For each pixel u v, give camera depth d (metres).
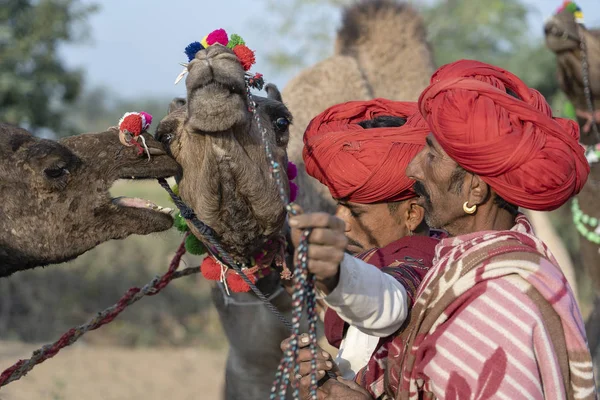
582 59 8.54
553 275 4.07
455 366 3.97
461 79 4.27
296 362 3.94
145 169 5.08
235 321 7.51
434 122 4.26
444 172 4.40
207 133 4.51
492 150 4.05
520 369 3.90
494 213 4.47
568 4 8.59
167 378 14.33
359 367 4.97
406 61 9.66
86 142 5.32
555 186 4.09
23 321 17.38
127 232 5.45
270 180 4.81
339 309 4.13
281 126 5.14
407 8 9.98
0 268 5.59
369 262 5.00
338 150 5.16
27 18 18.70
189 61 4.45
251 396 7.83
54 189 5.31
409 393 4.21
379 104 5.67
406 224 5.32
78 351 16.08
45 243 5.39
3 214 5.34
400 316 4.25
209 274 5.41
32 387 12.80
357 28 9.88
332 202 7.98
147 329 17.95
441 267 4.23
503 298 4.00
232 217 4.86
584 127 8.97
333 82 8.95
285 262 5.30
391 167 5.05
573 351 4.04
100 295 18.77
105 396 12.67
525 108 4.12
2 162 5.33
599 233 8.81
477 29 24.75
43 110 18.86
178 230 5.57
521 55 23.75
